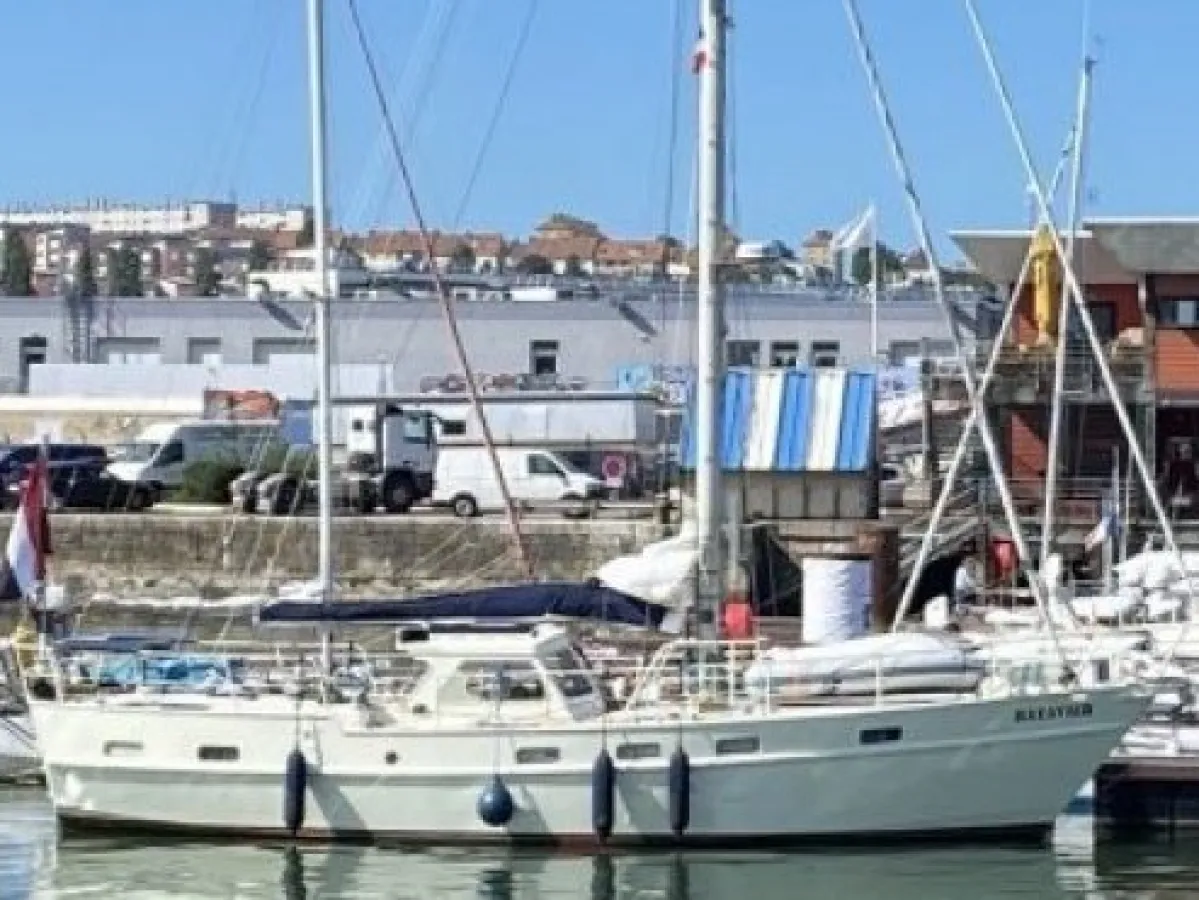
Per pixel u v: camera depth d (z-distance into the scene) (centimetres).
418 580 7075
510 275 14212
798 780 3766
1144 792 4034
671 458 8006
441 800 3803
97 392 10888
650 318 11512
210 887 3638
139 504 8006
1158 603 5359
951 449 8325
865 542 6106
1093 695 3856
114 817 3938
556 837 3778
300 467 7762
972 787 3819
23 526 4306
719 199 4050
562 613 3903
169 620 6322
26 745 4547
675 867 3731
